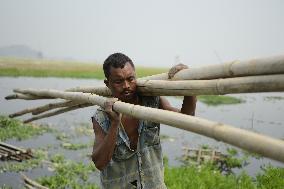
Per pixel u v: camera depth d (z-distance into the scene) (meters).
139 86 2.65
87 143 13.16
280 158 1.35
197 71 2.31
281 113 24.67
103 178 2.87
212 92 2.14
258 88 1.87
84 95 2.89
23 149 11.14
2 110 19.61
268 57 1.80
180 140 14.67
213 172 9.20
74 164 10.34
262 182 8.42
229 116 22.47
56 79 45.41
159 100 2.83
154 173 2.79
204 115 22.59
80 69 72.25
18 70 50.84
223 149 13.30
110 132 2.48
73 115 19.14
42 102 23.48
